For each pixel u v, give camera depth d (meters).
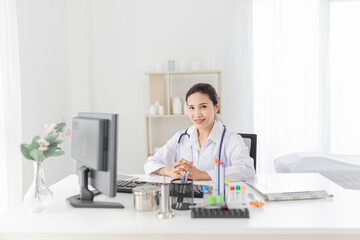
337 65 3.52
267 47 3.48
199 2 3.58
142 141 3.71
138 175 1.78
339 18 3.49
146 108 3.69
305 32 3.51
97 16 3.64
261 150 3.53
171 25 3.62
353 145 3.56
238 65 3.58
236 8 3.55
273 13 3.45
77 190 1.50
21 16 2.62
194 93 1.68
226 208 1.10
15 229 1.03
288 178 1.59
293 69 3.54
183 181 1.26
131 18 3.64
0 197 2.16
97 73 3.68
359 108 3.53
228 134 1.80
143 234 1.03
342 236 0.99
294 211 1.13
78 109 3.52
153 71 3.65
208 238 1.01
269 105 3.50
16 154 2.28
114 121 1.13
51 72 3.09
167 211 1.09
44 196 1.17
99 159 1.13
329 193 1.38
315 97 3.53
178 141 1.90
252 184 1.46
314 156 2.59
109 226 1.01
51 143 1.21
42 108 2.92
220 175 1.22
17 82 2.29
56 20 3.20
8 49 2.22
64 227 1.02
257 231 0.98
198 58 3.61
